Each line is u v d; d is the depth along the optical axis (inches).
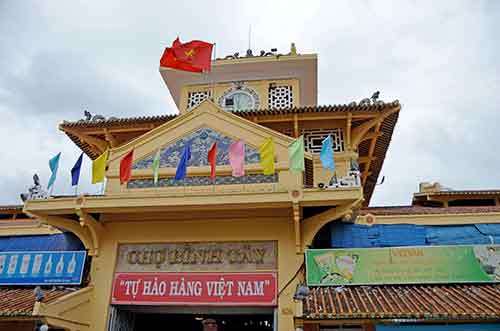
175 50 690.8
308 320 425.4
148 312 554.9
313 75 883.4
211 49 701.9
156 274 536.4
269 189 542.9
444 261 504.4
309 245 532.7
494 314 398.9
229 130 586.6
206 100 610.2
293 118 668.1
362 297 467.5
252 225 543.2
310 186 603.8
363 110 650.8
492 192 797.9
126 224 570.3
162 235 556.4
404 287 496.1
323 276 508.7
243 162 533.6
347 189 495.5
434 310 417.1
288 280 508.7
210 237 545.0
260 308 514.0
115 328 525.7
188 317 689.0
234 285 514.9
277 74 884.6
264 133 576.7
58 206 536.4
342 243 547.8
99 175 559.5
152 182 573.6
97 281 543.8
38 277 557.9
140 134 717.3
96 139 736.3
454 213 557.6
